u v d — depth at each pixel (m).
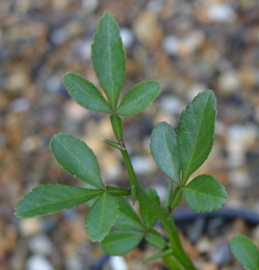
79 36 0.81
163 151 0.23
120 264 0.38
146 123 0.69
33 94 0.75
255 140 0.65
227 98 0.70
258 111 0.68
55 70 0.77
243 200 0.58
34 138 0.69
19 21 0.86
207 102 0.21
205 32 0.78
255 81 0.71
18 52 0.80
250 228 0.40
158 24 0.80
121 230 0.28
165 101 0.71
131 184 0.22
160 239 0.27
